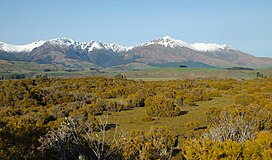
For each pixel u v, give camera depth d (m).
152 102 40.28
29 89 50.66
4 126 11.93
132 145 11.99
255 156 10.38
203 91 59.19
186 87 70.81
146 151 11.60
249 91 60.16
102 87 68.69
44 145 11.72
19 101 44.91
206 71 172.88
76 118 30.77
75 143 11.72
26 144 11.35
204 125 29.34
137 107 46.75
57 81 71.75
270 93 54.94
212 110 31.41
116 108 42.56
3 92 47.19
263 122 23.48
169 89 64.50
